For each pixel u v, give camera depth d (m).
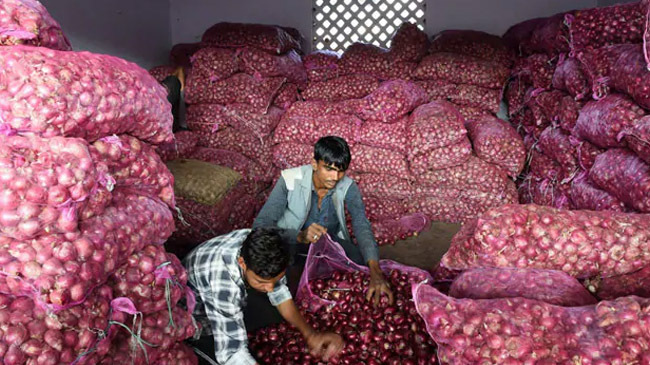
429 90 4.54
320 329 2.33
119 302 1.56
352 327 2.26
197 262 2.06
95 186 1.45
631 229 1.71
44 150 1.36
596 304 1.64
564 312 1.60
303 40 5.36
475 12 5.06
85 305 1.45
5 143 1.34
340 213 2.88
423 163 4.06
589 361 1.43
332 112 4.42
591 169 3.08
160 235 1.79
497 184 4.02
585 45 3.38
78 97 1.43
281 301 2.05
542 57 4.13
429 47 4.65
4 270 1.33
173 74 4.30
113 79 1.57
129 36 4.67
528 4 4.93
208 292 2.03
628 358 1.42
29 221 1.31
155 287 1.70
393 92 4.16
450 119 3.99
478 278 1.86
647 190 2.42
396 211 4.12
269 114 4.45
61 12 3.75
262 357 2.21
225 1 5.40
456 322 1.58
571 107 3.46
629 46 2.86
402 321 2.22
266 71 4.41
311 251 2.51
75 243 1.39
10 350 1.30
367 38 5.36
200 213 3.46
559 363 1.45
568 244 1.69
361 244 2.67
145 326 1.68
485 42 4.52
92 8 4.12
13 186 1.29
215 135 4.49
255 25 4.56
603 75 3.03
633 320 1.50
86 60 1.54
